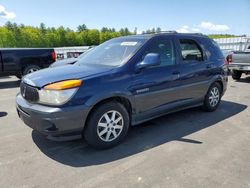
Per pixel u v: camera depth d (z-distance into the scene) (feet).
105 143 12.04
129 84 12.34
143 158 11.20
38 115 10.64
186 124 15.67
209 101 17.92
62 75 11.53
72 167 10.44
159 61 12.57
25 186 9.11
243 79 36.40
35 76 12.07
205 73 16.79
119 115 12.34
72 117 10.69
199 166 10.46
